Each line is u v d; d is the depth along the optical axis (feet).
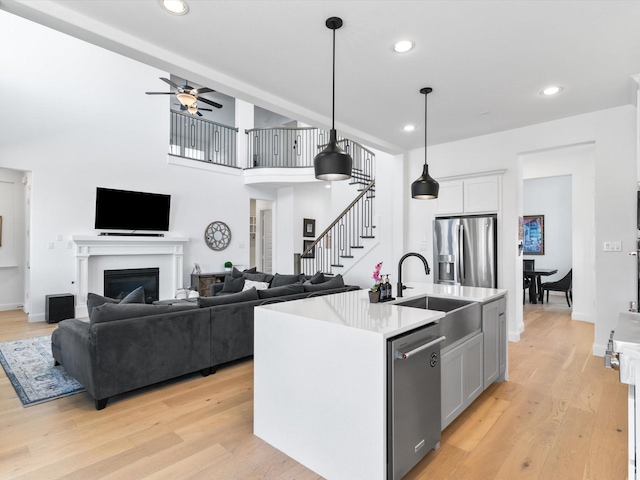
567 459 6.97
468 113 13.35
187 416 8.68
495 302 10.34
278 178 27.02
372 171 23.07
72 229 19.65
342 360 6.26
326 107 12.74
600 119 13.16
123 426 8.19
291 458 7.02
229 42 8.68
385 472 5.83
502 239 15.49
